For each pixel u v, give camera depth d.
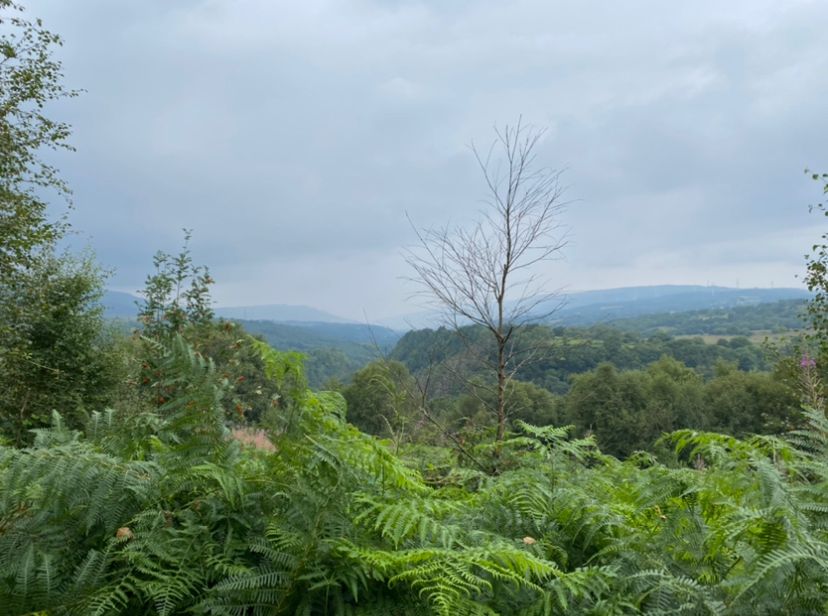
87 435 3.07
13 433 13.19
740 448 2.69
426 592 2.05
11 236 15.55
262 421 2.66
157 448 2.92
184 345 2.58
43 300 16.19
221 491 2.39
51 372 15.69
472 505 3.08
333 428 2.66
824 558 1.76
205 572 2.08
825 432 2.66
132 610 2.00
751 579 1.76
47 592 1.84
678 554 2.29
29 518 2.25
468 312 7.52
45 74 17.16
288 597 2.00
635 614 2.07
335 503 2.27
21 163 16.56
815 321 15.52
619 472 3.61
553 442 3.33
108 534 2.15
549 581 2.20
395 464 2.61
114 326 21.12
